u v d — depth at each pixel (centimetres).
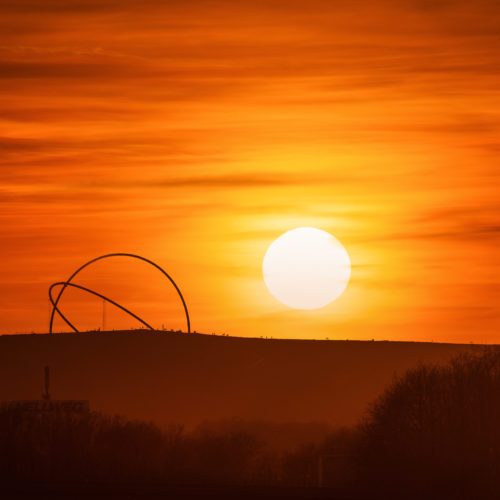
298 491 14450
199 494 14038
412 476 16125
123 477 17350
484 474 15538
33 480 16400
